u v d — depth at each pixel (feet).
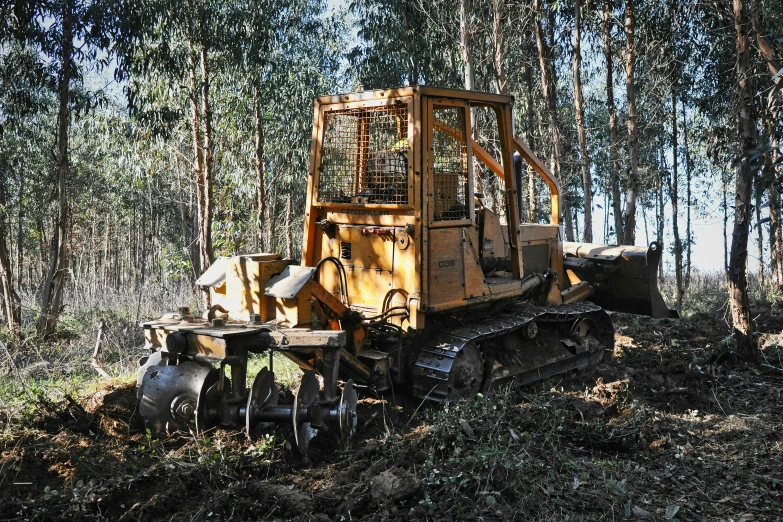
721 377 26.08
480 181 39.55
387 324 19.93
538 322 24.52
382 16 59.67
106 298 44.93
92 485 14.30
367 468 16.10
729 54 45.14
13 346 31.27
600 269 27.61
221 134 64.75
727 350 28.07
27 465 15.25
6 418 17.53
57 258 39.65
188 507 14.26
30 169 74.54
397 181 20.01
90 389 21.38
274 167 71.61
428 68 58.18
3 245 37.19
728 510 15.24
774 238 57.11
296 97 64.75
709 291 55.72
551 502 14.98
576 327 25.77
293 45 65.41
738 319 27.96
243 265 18.51
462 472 15.23
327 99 21.26
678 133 60.29
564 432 18.60
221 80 60.70
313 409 16.69
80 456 15.64
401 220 19.77
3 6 37.88
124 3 40.24
